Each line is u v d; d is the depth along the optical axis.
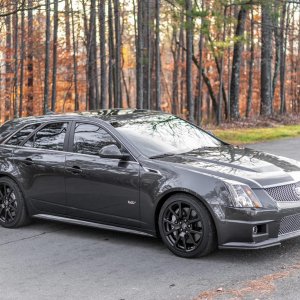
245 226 5.45
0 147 7.75
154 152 6.42
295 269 5.34
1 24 25.62
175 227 5.93
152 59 36.25
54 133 7.28
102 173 6.50
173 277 5.28
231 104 30.09
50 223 7.81
